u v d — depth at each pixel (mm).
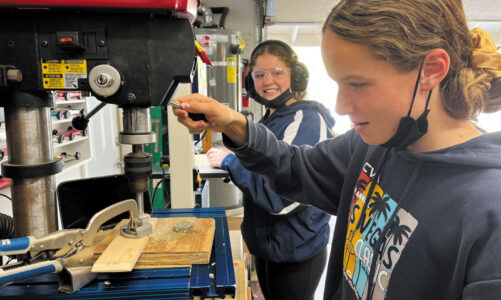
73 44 552
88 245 589
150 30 571
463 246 435
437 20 468
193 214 930
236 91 2830
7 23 563
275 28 3793
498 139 476
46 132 646
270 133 850
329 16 527
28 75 576
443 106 521
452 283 456
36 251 550
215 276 626
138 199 711
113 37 568
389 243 561
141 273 632
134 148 657
